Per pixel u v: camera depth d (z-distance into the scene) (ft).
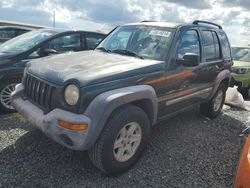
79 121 9.42
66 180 10.34
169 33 13.71
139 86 11.21
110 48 14.83
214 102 18.62
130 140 11.10
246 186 7.78
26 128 14.65
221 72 18.08
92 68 10.99
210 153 13.51
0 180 10.01
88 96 9.71
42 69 11.53
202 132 16.17
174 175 11.27
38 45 17.75
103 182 10.41
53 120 9.81
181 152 13.30
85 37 20.45
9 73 16.40
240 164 8.49
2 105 16.53
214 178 11.32
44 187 9.82
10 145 12.65
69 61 12.11
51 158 11.76
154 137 14.80
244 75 27.68
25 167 10.97
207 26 16.98
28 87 12.03
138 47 13.83
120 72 10.81
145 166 11.76
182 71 13.65
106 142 10.07
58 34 18.89
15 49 17.99
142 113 11.19
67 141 9.78
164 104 12.96
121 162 10.86
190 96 15.05
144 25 14.90
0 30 29.78
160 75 12.28
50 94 10.41
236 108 22.66
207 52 16.49
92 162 10.73
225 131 16.74
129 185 10.35
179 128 16.47
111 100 9.78
